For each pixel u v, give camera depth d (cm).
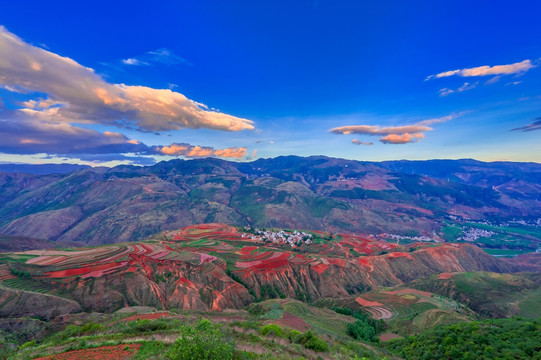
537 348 3872
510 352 3906
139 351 2967
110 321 5497
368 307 10500
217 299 11131
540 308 10581
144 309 7894
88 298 9262
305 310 8712
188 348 2091
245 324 4778
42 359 2923
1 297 7881
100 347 3138
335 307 10212
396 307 10400
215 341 2208
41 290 8919
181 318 5206
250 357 2792
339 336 5962
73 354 2988
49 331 6072
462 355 4197
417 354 4788
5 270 9544
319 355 3431
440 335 5091
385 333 7950
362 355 4069
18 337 5803
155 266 12138
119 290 9956
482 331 4728
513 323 4909
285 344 3628
